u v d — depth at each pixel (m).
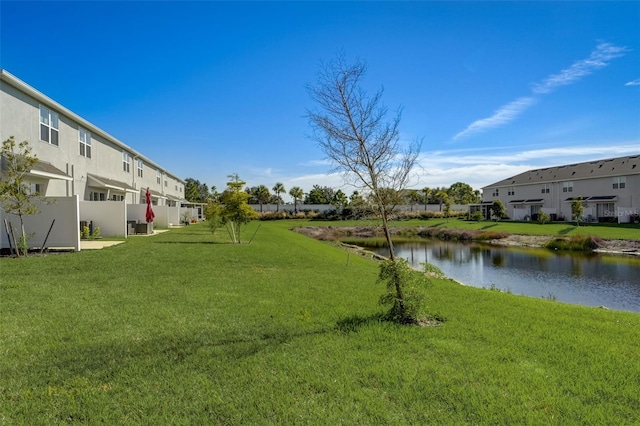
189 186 78.75
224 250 14.89
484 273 18.19
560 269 19.11
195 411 3.22
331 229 43.97
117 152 25.91
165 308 6.25
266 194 72.88
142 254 12.61
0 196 11.17
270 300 7.05
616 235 28.36
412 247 30.05
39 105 15.50
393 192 6.31
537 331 5.57
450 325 5.79
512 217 52.66
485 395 3.54
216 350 4.50
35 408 3.22
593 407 3.38
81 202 18.97
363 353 4.50
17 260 10.71
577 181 44.78
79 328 5.16
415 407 3.33
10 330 5.01
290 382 3.74
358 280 9.80
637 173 38.25
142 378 3.78
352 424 3.07
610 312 7.65
